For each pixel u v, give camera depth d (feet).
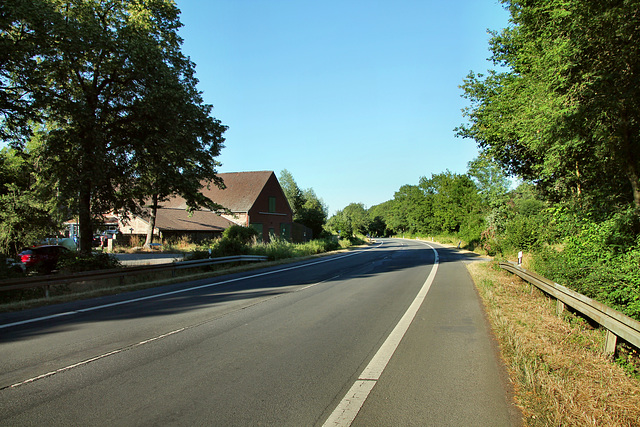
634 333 15.83
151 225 122.01
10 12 44.78
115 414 12.47
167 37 65.82
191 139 63.98
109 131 61.41
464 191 196.44
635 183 28.07
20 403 13.29
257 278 52.26
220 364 17.39
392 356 18.53
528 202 98.78
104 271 44.80
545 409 12.54
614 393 13.92
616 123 25.44
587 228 32.27
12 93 51.26
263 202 161.27
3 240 70.79
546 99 27.12
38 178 70.18
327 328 24.06
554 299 31.68
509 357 17.99
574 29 22.90
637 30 21.35
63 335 22.48
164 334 22.61
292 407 13.00
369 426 11.70
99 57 57.06
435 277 51.90
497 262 56.75
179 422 11.92
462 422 11.94
